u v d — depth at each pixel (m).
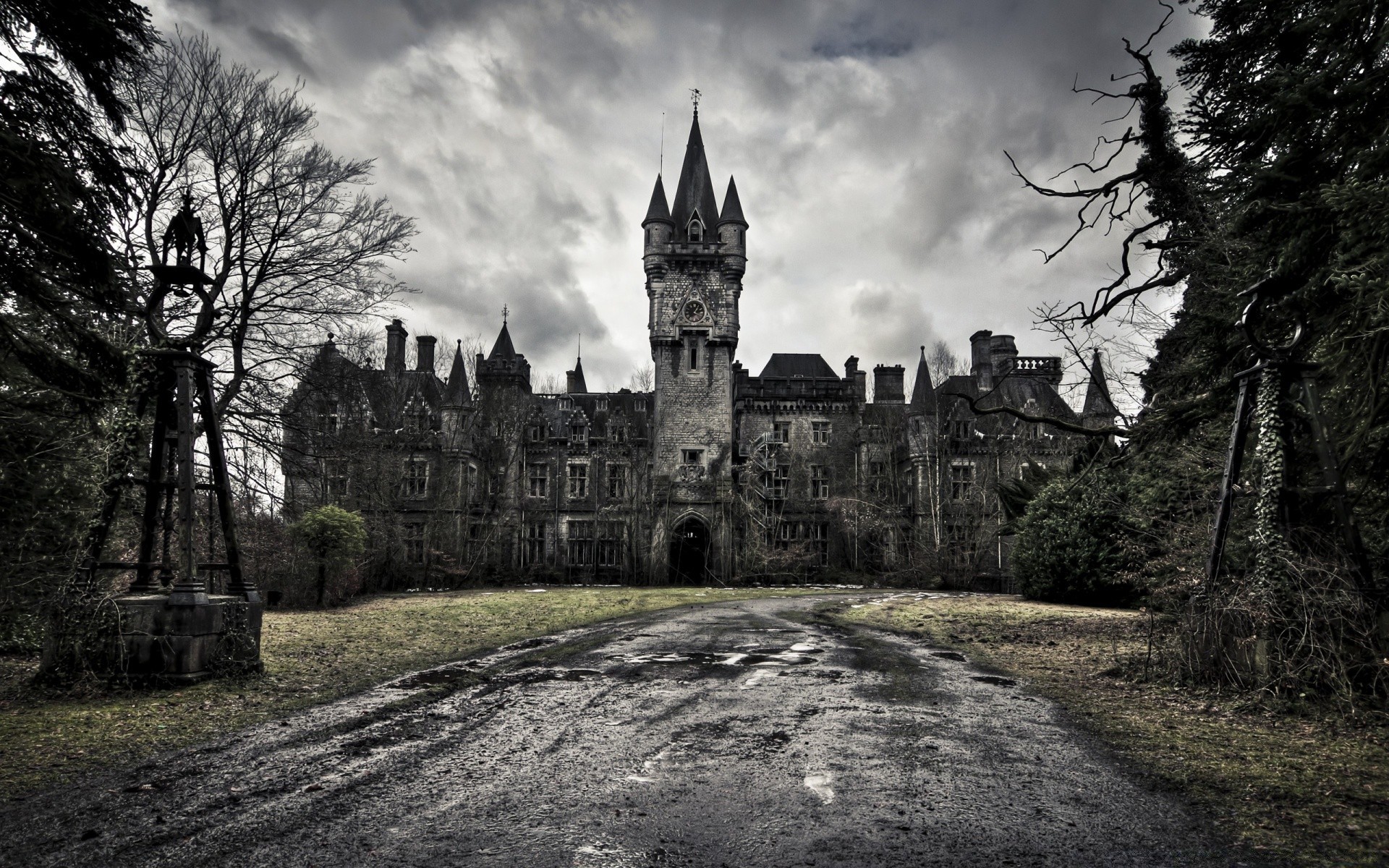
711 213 45.56
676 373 43.66
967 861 3.63
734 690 7.78
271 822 4.07
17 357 7.77
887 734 6.00
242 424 20.59
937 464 40.00
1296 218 8.17
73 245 7.89
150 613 7.78
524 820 4.13
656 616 17.19
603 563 44.03
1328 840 3.91
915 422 42.44
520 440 44.38
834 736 5.92
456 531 38.16
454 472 39.66
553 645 11.41
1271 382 7.88
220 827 4.00
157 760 5.23
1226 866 3.59
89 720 6.29
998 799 4.52
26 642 10.00
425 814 4.21
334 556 21.09
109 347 8.01
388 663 9.48
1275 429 7.75
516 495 43.78
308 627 14.30
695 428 43.19
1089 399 36.22
